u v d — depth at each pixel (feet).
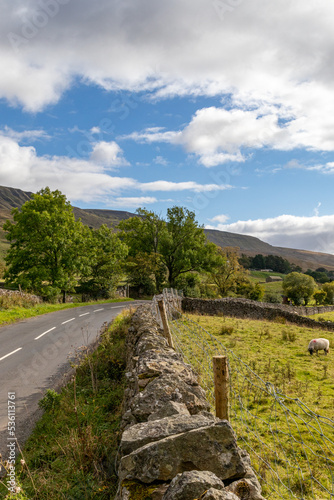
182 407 13.38
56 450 19.94
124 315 68.03
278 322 85.20
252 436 21.12
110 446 18.97
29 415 25.34
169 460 9.60
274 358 42.42
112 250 173.78
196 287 185.16
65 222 127.13
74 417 23.77
